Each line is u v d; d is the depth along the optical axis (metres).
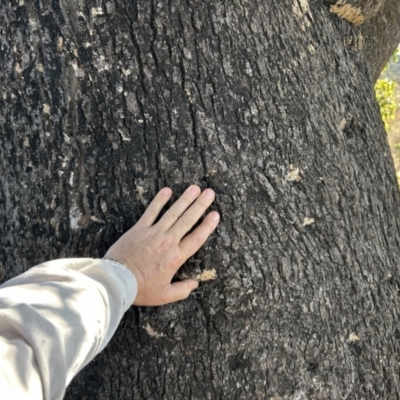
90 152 0.72
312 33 0.84
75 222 0.73
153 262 0.68
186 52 0.72
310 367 0.80
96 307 0.57
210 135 0.73
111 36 0.70
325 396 0.80
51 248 0.74
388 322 0.86
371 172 0.89
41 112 0.71
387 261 0.88
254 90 0.75
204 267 0.73
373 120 0.94
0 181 0.76
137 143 0.72
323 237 0.79
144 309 0.75
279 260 0.76
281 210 0.76
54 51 0.70
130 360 0.77
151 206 0.71
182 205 0.71
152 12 0.71
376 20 1.20
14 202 0.75
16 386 0.46
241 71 0.74
